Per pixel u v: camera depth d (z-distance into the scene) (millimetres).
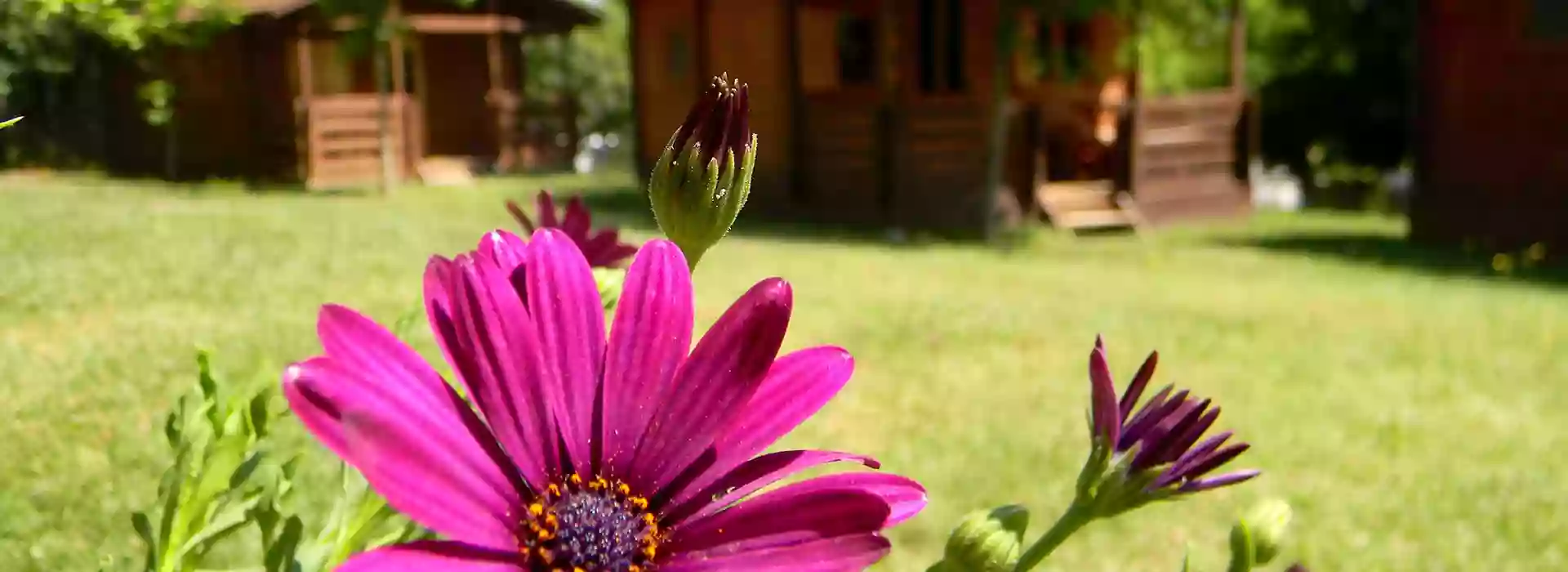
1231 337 9469
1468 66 15695
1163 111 17516
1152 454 1224
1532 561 5289
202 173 17641
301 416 791
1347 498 5949
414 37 21406
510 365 922
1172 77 19672
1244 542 1322
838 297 9781
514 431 915
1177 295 11398
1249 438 6801
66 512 3500
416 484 833
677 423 995
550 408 948
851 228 16344
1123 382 7707
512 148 24062
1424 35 16031
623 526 929
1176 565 5039
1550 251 15094
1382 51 27000
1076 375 7887
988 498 5461
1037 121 16453
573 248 1005
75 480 3717
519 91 24812
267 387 1444
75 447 3955
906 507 1011
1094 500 1246
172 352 5348
